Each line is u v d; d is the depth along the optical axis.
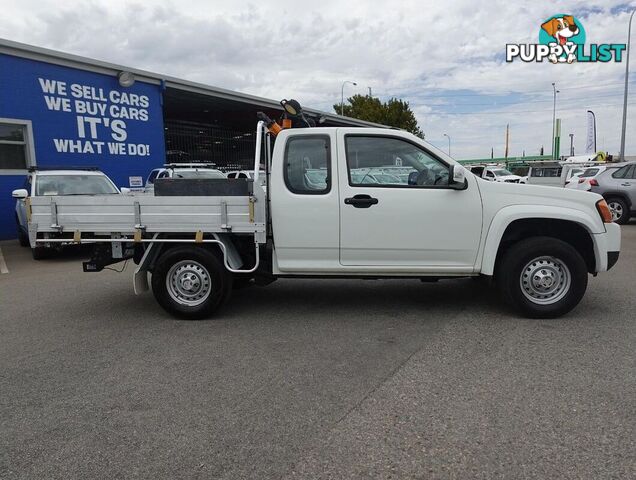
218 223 5.50
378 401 3.67
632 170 14.66
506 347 4.68
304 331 5.32
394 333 5.18
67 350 4.89
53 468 2.94
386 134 5.45
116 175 17.02
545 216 5.30
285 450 3.07
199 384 4.03
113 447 3.14
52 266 9.80
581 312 5.73
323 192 5.46
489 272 5.42
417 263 5.51
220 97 21.36
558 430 3.21
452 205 5.38
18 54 14.02
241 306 6.36
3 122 13.87
